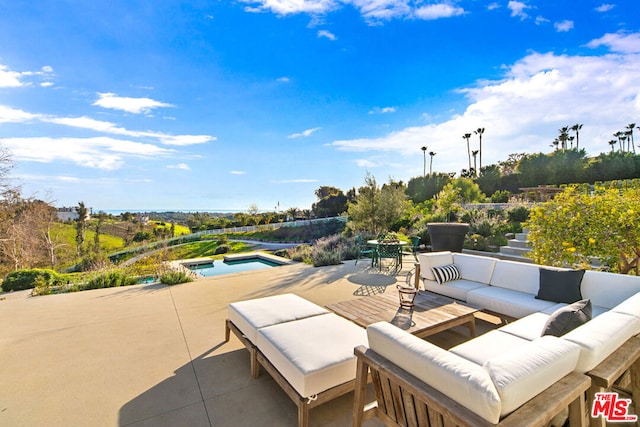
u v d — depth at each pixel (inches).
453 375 49.1
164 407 84.9
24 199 513.0
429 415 55.2
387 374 60.5
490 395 43.1
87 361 111.2
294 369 76.5
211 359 113.0
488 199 714.8
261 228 930.1
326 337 92.0
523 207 381.7
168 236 922.7
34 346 123.7
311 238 772.6
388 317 120.3
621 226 157.2
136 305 178.4
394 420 65.6
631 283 111.8
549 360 51.8
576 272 124.2
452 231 253.3
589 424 59.8
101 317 158.2
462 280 164.9
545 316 106.4
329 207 974.4
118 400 87.9
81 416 80.8
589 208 171.6
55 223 615.5
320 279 239.0
